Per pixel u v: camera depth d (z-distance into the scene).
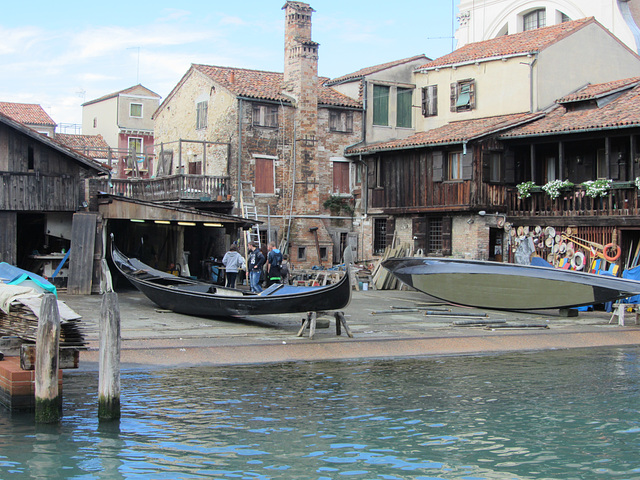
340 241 31.75
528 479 8.12
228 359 13.66
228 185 27.66
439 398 11.42
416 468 8.39
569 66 28.95
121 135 52.22
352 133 32.09
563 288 20.47
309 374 12.89
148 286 19.05
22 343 10.84
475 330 17.52
